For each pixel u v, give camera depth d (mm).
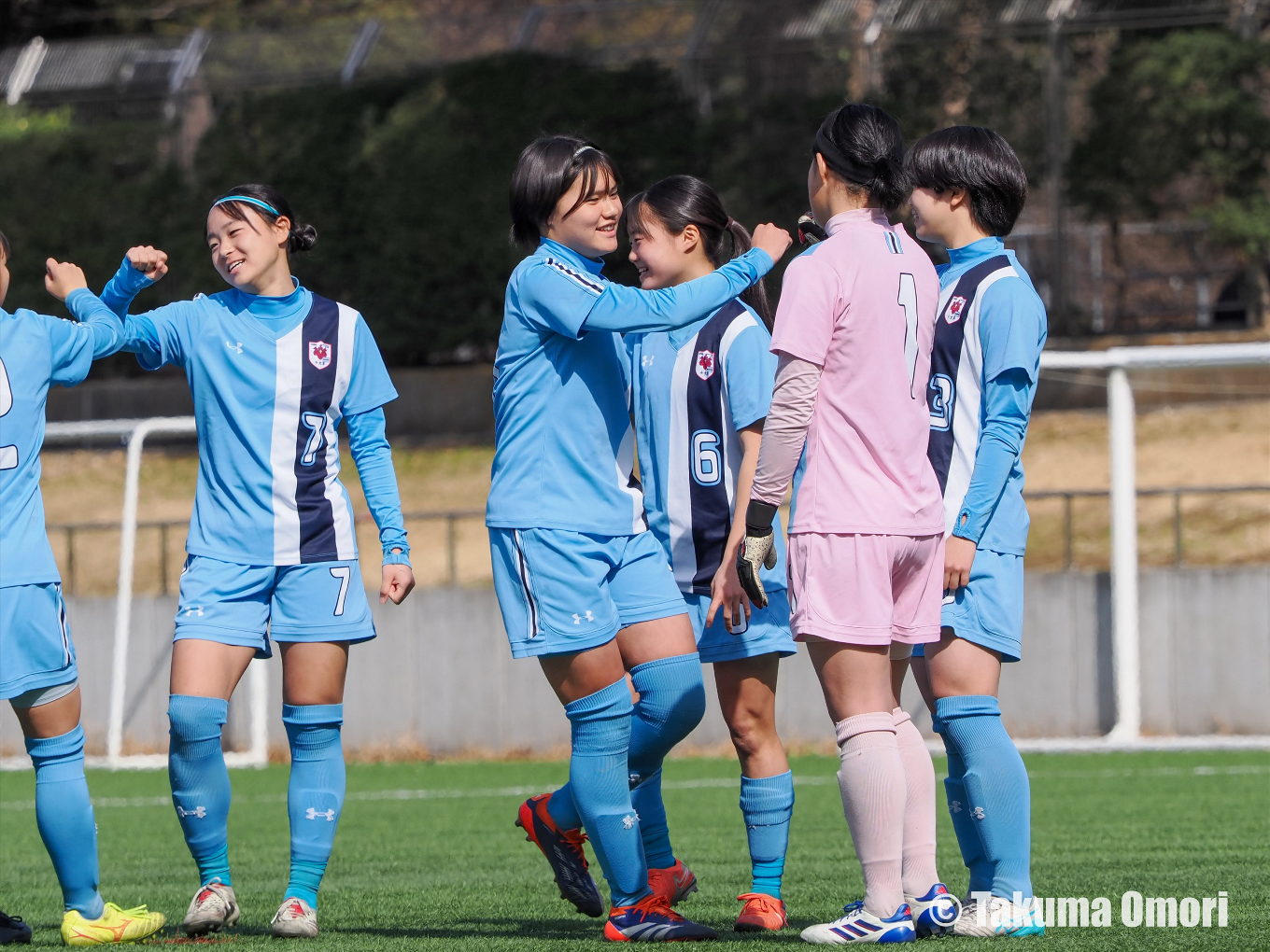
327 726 14461
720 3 77750
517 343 13156
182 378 80938
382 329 78875
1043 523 55531
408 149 79188
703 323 15219
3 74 88500
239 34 86312
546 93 77438
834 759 41188
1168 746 38438
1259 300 71312
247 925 15008
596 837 13117
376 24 84938
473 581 57188
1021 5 72375
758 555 12297
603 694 13008
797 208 73062
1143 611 43781
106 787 38500
